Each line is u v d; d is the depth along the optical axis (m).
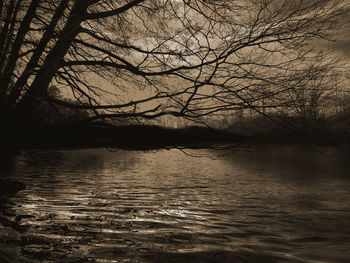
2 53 7.16
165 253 6.52
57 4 7.57
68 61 7.60
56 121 7.27
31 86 6.81
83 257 6.04
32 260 5.60
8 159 6.81
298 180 21.41
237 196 15.12
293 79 5.91
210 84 6.14
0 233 6.98
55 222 8.77
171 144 6.05
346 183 19.78
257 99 5.94
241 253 6.75
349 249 7.23
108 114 6.30
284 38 5.94
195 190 16.78
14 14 7.26
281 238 8.12
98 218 9.64
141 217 10.07
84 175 21.81
